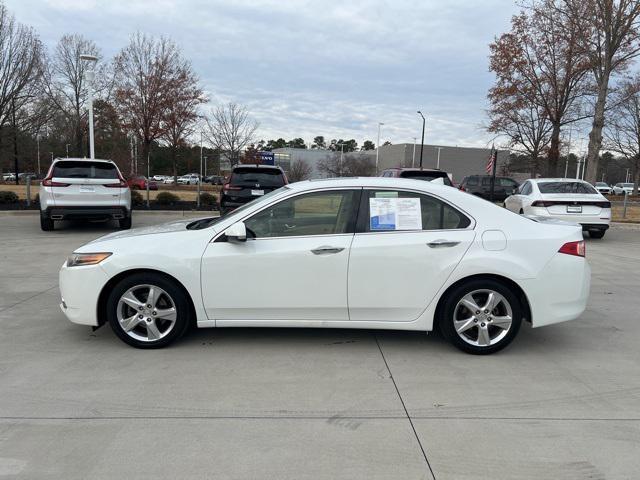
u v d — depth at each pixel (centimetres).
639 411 376
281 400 386
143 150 3512
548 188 1338
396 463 306
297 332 541
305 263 469
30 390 396
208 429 342
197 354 476
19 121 3662
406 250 469
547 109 3075
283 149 8838
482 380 427
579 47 2214
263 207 482
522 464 306
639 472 300
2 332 532
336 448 321
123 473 293
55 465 300
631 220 1780
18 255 963
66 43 4141
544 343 523
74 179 1204
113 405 374
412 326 480
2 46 2919
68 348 488
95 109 4181
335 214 484
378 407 377
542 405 383
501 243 472
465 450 321
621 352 500
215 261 470
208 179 7056
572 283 479
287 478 290
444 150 8381
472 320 477
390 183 491
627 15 1920
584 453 319
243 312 479
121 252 475
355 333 540
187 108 3534
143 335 490
